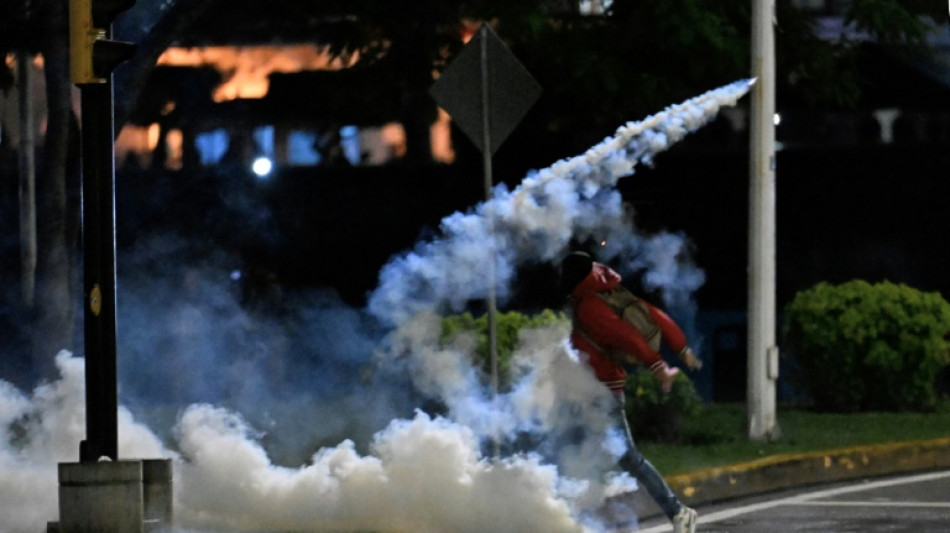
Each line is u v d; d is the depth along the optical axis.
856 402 32.72
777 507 22.00
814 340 32.47
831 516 20.94
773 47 27.89
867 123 37.12
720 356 37.97
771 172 27.83
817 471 24.95
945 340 33.47
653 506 21.09
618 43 32.31
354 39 34.72
